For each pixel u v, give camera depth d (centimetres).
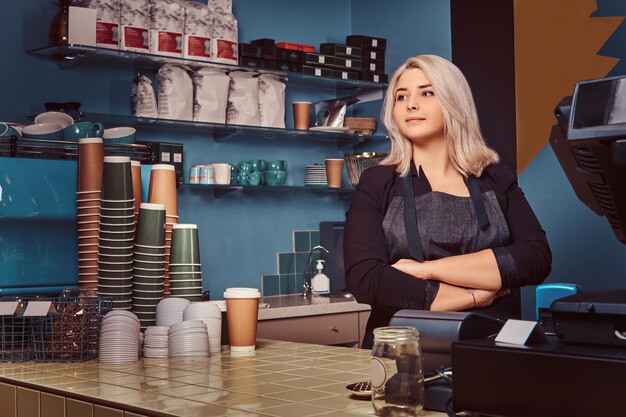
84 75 404
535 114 417
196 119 414
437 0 463
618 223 102
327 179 470
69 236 263
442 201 199
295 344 219
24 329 208
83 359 195
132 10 389
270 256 468
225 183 428
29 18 388
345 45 469
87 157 231
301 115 454
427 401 125
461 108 199
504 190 205
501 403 104
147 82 403
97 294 216
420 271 192
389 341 121
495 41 434
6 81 381
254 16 469
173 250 225
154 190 241
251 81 435
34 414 161
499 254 192
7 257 252
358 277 196
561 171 406
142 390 150
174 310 209
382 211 203
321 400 135
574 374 97
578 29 403
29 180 255
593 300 102
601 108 87
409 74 201
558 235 409
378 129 489
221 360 191
